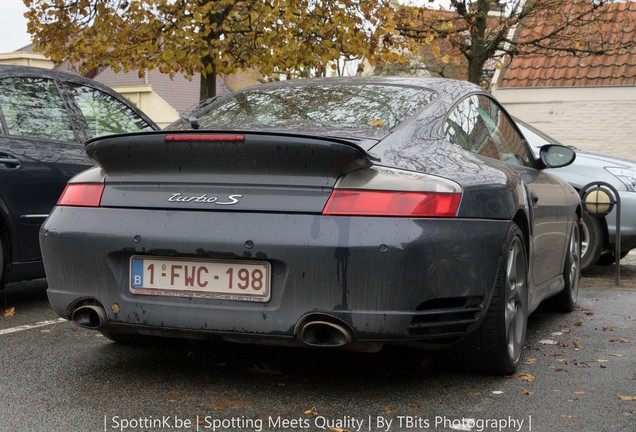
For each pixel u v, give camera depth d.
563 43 15.44
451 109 4.34
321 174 3.49
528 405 3.67
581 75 17.78
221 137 3.50
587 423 3.43
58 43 11.73
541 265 5.12
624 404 3.70
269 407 3.59
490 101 5.07
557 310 6.29
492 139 4.83
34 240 5.85
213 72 11.41
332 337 3.50
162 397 3.72
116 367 4.25
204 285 3.61
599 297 7.16
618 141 17.36
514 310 4.17
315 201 3.47
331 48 10.53
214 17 10.73
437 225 3.47
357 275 3.39
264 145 3.46
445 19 13.38
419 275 3.41
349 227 3.40
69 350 4.64
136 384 3.93
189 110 4.74
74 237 3.80
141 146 3.68
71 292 3.85
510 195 4.00
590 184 8.23
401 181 3.50
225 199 3.57
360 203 3.43
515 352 4.23
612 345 5.03
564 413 3.56
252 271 3.53
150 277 3.70
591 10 13.93
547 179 5.53
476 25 13.72
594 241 8.52
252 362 4.36
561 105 17.69
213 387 3.89
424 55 19.77
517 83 18.14
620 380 4.13
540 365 4.45
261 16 10.34
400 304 3.40
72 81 6.57
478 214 3.68
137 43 10.99
